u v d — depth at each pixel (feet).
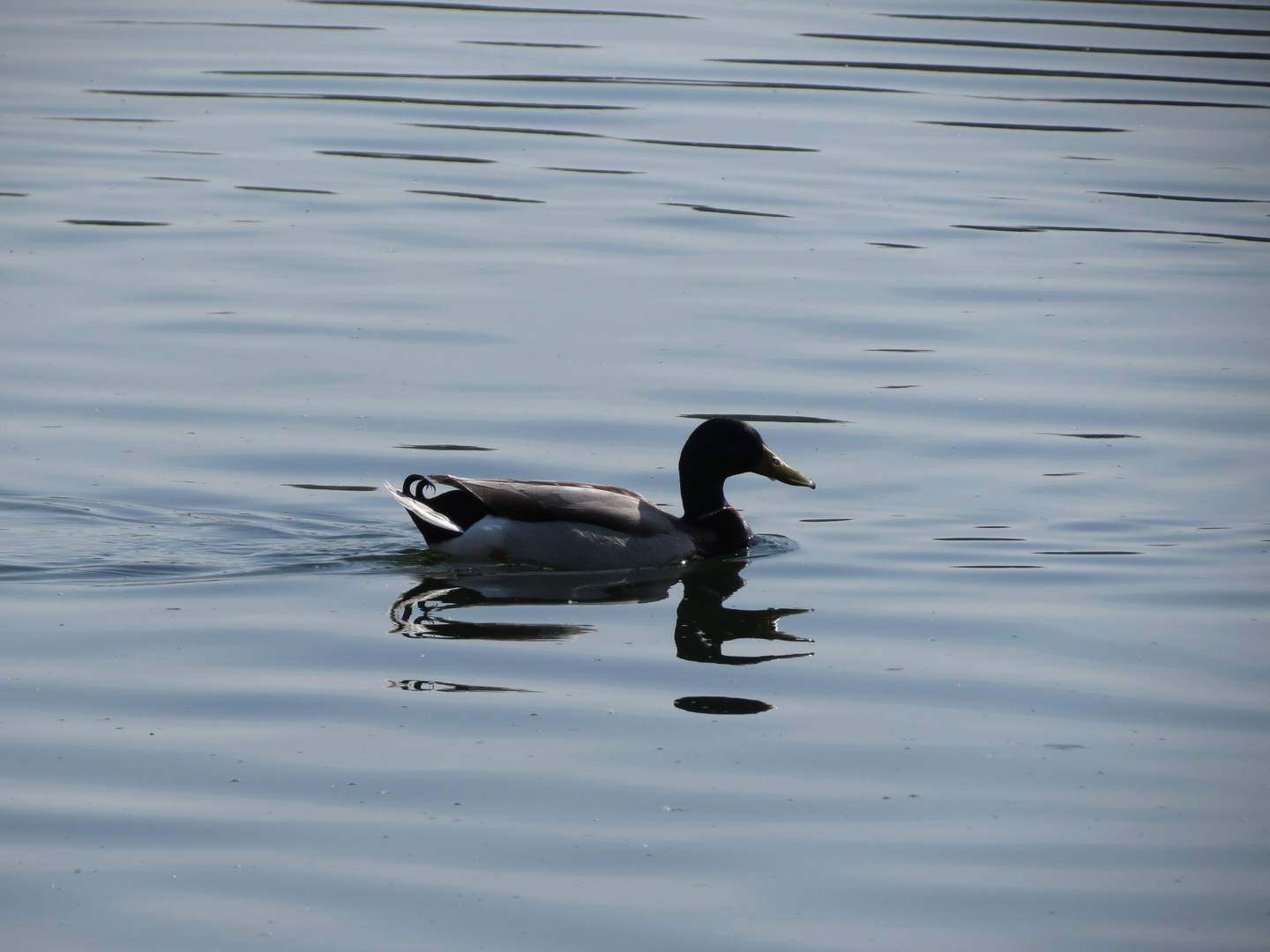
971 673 37.40
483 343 65.00
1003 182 94.73
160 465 52.03
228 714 33.96
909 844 28.96
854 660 38.19
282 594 42.52
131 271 73.31
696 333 67.05
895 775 31.81
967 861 28.40
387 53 125.70
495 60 123.44
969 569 45.01
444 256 77.51
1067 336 67.87
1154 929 26.35
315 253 77.25
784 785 31.27
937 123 107.86
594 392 59.93
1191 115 111.14
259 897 26.76
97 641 38.32
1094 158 100.37
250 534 47.21
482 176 93.04
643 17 140.67
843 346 65.98
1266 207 90.27
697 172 95.14
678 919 26.32
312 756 31.94
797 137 103.81
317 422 56.13
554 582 44.91
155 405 57.26
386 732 33.24
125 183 89.35
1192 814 30.30
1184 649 38.83
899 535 48.08
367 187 90.27
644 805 30.27
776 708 35.14
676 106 110.83
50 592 41.93
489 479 51.29
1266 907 27.02
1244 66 124.77
